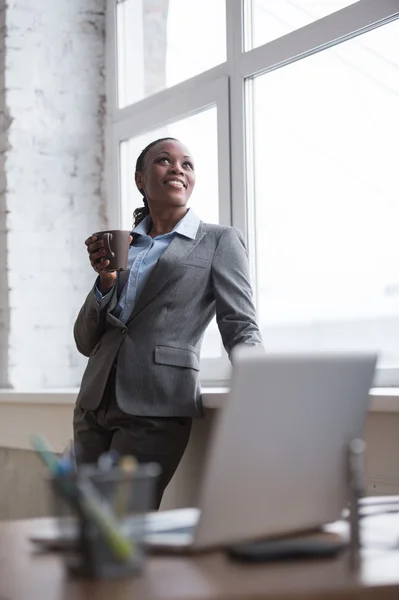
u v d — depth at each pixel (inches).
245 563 44.2
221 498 45.4
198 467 108.1
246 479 46.1
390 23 104.5
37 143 152.4
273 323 121.3
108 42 157.6
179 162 110.7
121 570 41.4
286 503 48.0
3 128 151.2
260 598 38.6
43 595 38.4
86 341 108.5
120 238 98.7
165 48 144.9
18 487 147.0
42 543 48.4
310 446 48.4
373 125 106.7
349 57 110.2
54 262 152.7
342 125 111.1
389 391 93.0
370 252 107.0
